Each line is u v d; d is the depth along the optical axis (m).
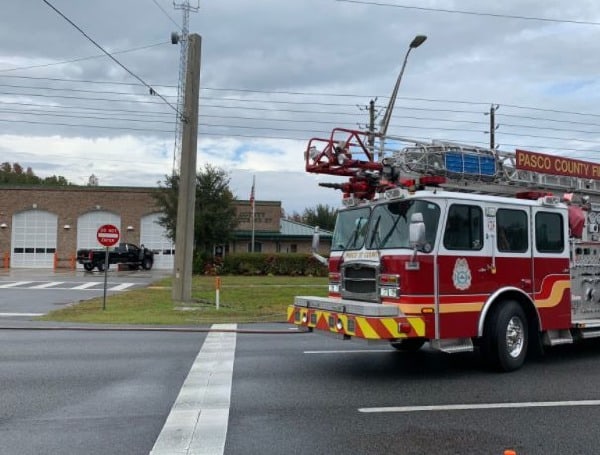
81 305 18.88
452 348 7.83
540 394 7.01
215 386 7.36
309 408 6.32
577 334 9.34
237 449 4.96
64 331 13.12
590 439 5.29
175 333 12.91
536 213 8.92
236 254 38.91
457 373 8.30
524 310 8.82
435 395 6.95
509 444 5.14
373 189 8.99
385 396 6.89
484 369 8.55
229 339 11.89
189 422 5.76
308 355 9.81
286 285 28.53
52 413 6.09
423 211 7.84
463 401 6.66
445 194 8.01
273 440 5.21
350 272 8.70
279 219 51.00
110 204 49.16
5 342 11.25
